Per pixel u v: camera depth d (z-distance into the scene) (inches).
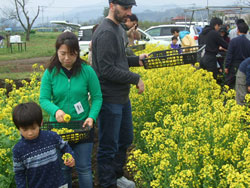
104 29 139.4
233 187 110.5
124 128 161.3
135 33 291.7
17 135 151.9
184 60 172.2
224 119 170.2
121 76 141.6
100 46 138.7
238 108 167.6
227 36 436.5
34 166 116.1
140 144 206.1
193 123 161.6
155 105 228.7
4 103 221.9
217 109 171.2
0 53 920.9
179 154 138.2
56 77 136.0
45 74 137.6
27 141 114.9
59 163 123.6
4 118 176.4
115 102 148.0
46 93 136.4
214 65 351.9
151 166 162.1
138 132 209.2
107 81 145.9
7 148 147.3
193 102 230.4
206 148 137.4
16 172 116.3
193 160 134.3
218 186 126.0
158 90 226.2
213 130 158.1
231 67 315.3
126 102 154.9
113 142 152.3
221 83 373.1
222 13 694.5
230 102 176.4
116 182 159.6
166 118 166.1
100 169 156.4
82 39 603.2
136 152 144.1
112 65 139.9
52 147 118.8
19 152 113.9
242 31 307.3
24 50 1022.4
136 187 167.2
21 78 421.4
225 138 151.1
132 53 203.9
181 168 141.5
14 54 887.1
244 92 246.7
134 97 228.8
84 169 138.3
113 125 149.6
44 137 117.8
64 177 130.8
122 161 166.7
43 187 119.1
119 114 149.8
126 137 163.6
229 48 311.3
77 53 131.5
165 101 224.8
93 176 177.8
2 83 390.6
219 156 140.6
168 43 594.2
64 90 136.0
